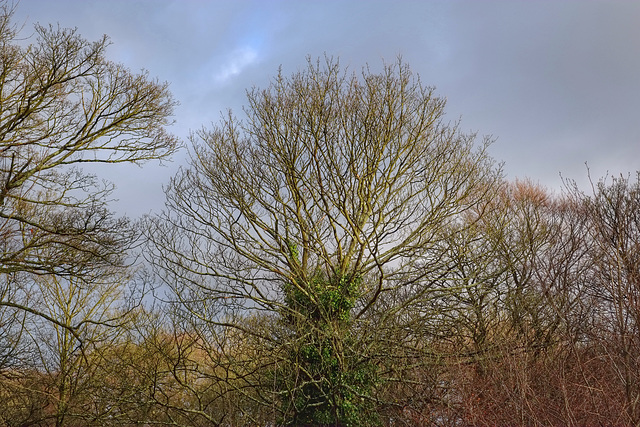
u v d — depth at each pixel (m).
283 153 20.56
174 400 20.28
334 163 20.48
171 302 18.47
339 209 20.12
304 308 19.31
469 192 20.94
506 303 18.12
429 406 15.71
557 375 11.82
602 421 10.42
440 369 16.95
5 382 19.78
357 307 20.34
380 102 20.86
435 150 21.05
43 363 21.34
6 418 20.25
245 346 18.34
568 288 12.16
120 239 18.38
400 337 18.55
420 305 19.75
